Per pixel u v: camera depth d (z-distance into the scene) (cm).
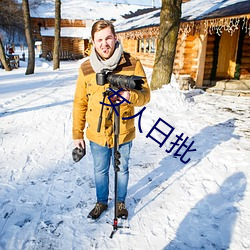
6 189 279
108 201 258
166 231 219
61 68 1922
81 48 3159
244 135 461
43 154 372
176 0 657
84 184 291
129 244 204
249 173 318
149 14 1830
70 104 675
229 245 204
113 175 311
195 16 866
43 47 3077
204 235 215
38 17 3105
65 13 3269
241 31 998
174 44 695
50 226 223
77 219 232
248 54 1036
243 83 938
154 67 724
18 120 534
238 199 264
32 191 276
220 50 1020
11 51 2872
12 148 391
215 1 1078
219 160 355
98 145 205
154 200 262
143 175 314
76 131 208
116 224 216
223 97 825
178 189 282
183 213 242
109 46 169
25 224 224
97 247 201
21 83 1082
